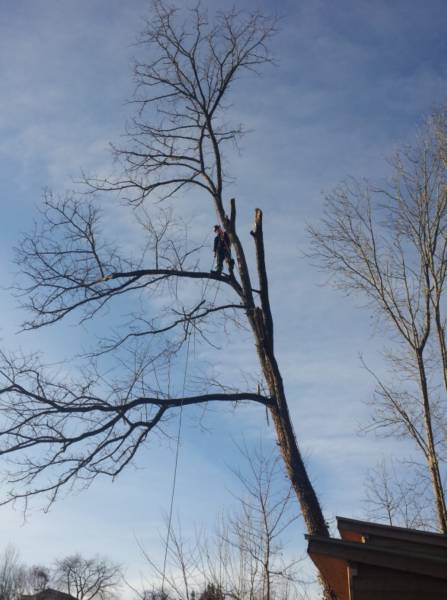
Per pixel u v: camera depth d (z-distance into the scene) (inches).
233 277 512.1
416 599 288.7
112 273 493.7
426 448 568.4
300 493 447.8
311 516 440.8
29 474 448.1
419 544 297.4
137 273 497.4
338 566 324.5
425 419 571.2
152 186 536.4
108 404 456.1
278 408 473.7
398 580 293.0
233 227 522.6
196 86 534.9
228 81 537.0
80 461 450.3
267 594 409.7
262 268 509.0
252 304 501.0
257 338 492.7
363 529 307.1
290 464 457.1
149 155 536.4
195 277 507.2
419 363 583.5
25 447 447.5
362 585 293.6
